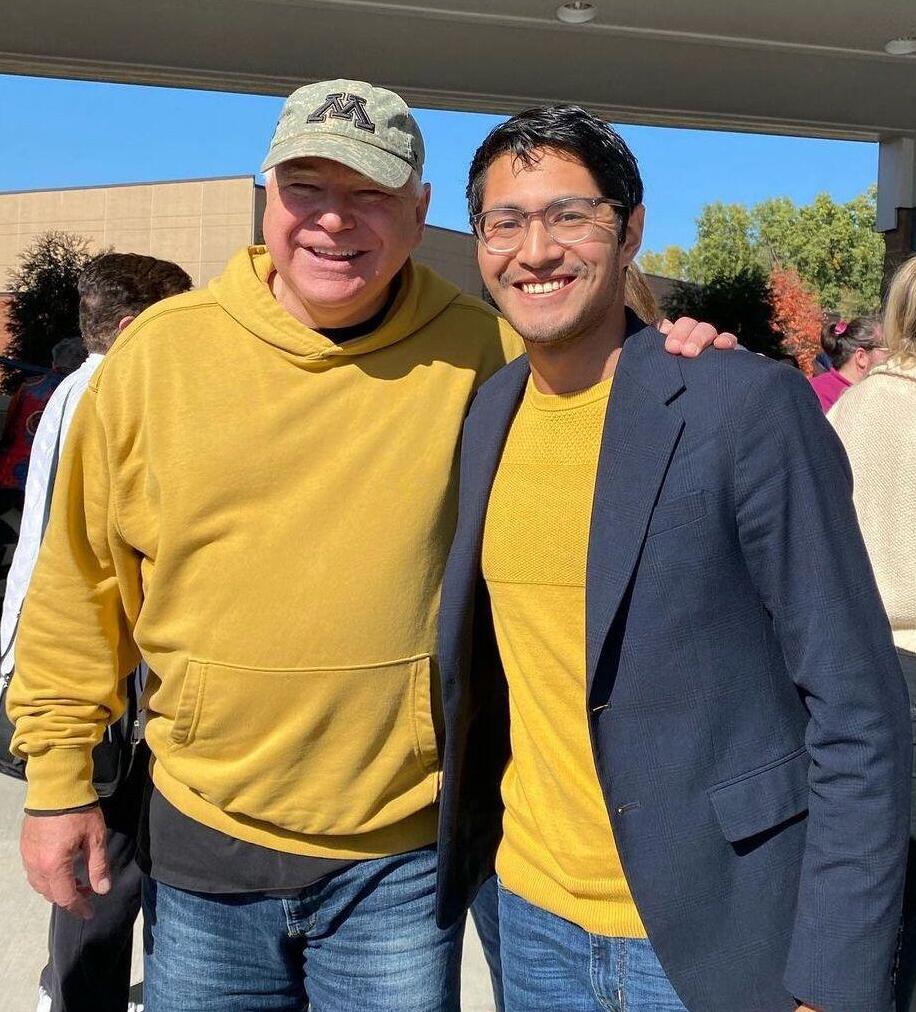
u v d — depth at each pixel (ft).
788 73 26.94
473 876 6.00
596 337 5.06
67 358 13.42
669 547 4.59
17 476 13.29
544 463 5.13
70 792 6.15
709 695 4.61
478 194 5.14
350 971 5.97
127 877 7.46
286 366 5.70
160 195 96.99
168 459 5.63
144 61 25.63
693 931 4.68
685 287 57.93
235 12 22.50
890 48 24.97
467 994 9.67
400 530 5.65
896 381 7.67
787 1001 4.64
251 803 5.69
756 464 4.48
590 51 25.16
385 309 5.91
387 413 5.75
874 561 7.54
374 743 5.71
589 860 5.10
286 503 5.61
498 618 5.37
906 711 4.44
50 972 8.32
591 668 4.69
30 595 6.16
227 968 6.02
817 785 4.48
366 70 26.43
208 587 5.64
